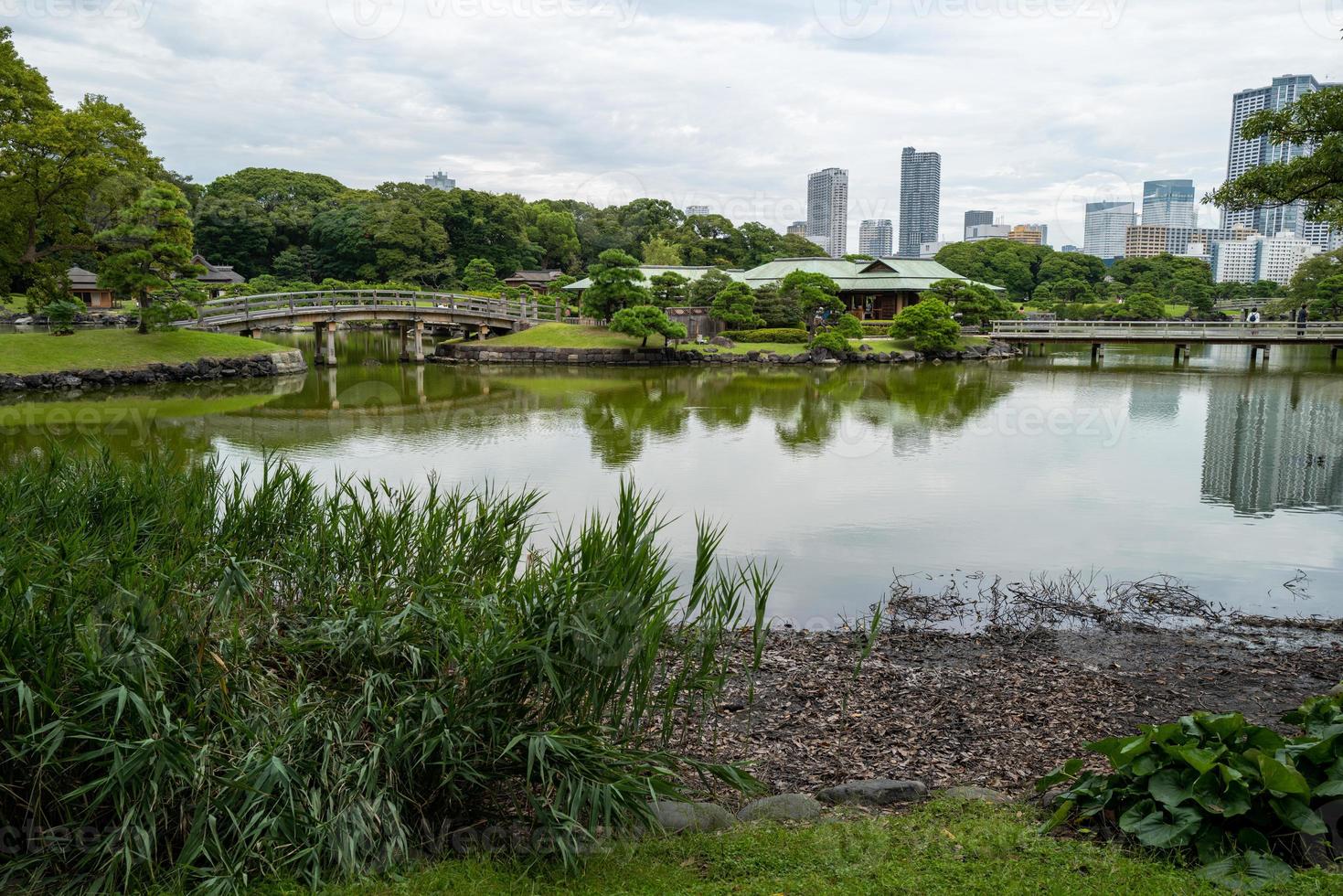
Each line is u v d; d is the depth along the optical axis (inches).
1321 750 126.0
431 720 132.4
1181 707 207.6
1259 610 287.9
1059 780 141.3
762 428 670.5
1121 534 378.6
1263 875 111.1
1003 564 334.0
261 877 119.3
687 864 126.9
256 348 1029.8
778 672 228.7
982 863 122.7
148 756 118.4
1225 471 515.2
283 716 131.4
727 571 322.0
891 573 322.7
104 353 923.4
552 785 137.9
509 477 481.7
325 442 597.6
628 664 145.9
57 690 124.0
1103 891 111.5
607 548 149.6
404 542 179.5
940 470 513.7
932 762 175.9
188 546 174.2
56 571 140.6
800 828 138.9
